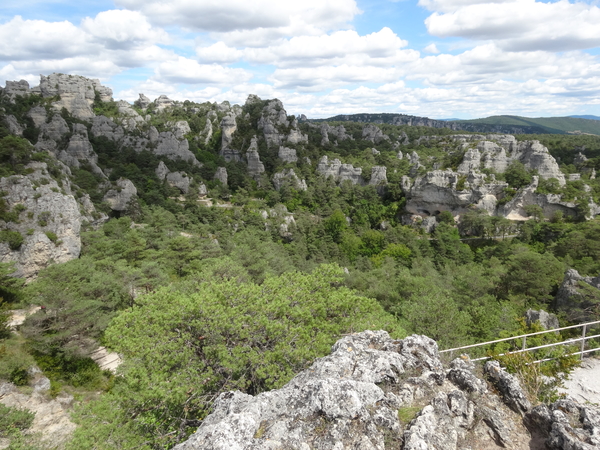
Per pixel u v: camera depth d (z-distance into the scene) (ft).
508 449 29.86
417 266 254.88
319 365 38.70
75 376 100.68
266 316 66.18
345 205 416.05
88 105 435.12
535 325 72.18
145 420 56.90
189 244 182.60
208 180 425.69
